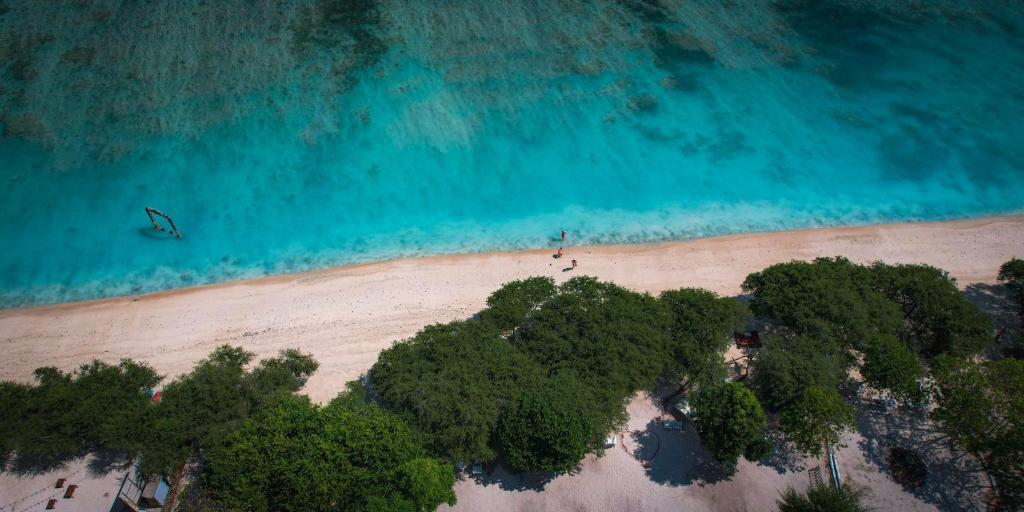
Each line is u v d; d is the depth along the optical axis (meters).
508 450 49.78
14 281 74.44
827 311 57.25
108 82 100.62
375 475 47.88
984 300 66.81
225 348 60.97
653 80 100.62
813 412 49.94
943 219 78.88
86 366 58.75
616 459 54.12
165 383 61.72
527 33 108.69
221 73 101.94
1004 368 52.12
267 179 86.00
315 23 110.12
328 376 61.50
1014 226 76.75
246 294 71.75
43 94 98.56
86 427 53.44
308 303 70.06
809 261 72.38
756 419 49.59
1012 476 47.44
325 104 96.44
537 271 72.75
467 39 107.38
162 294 72.56
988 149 88.25
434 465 48.47
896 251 73.88
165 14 111.38
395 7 112.94
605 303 59.84
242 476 48.03
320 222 80.56
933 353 58.88
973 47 106.88
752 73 102.44
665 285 70.06
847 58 105.06
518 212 81.06
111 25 109.56
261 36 107.81
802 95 98.25
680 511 50.78
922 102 96.62
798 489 51.47
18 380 62.69
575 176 85.56
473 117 94.00
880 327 57.19
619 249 75.56
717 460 51.28
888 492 51.12
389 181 85.25
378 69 101.94
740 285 69.50
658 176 85.31
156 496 50.50
